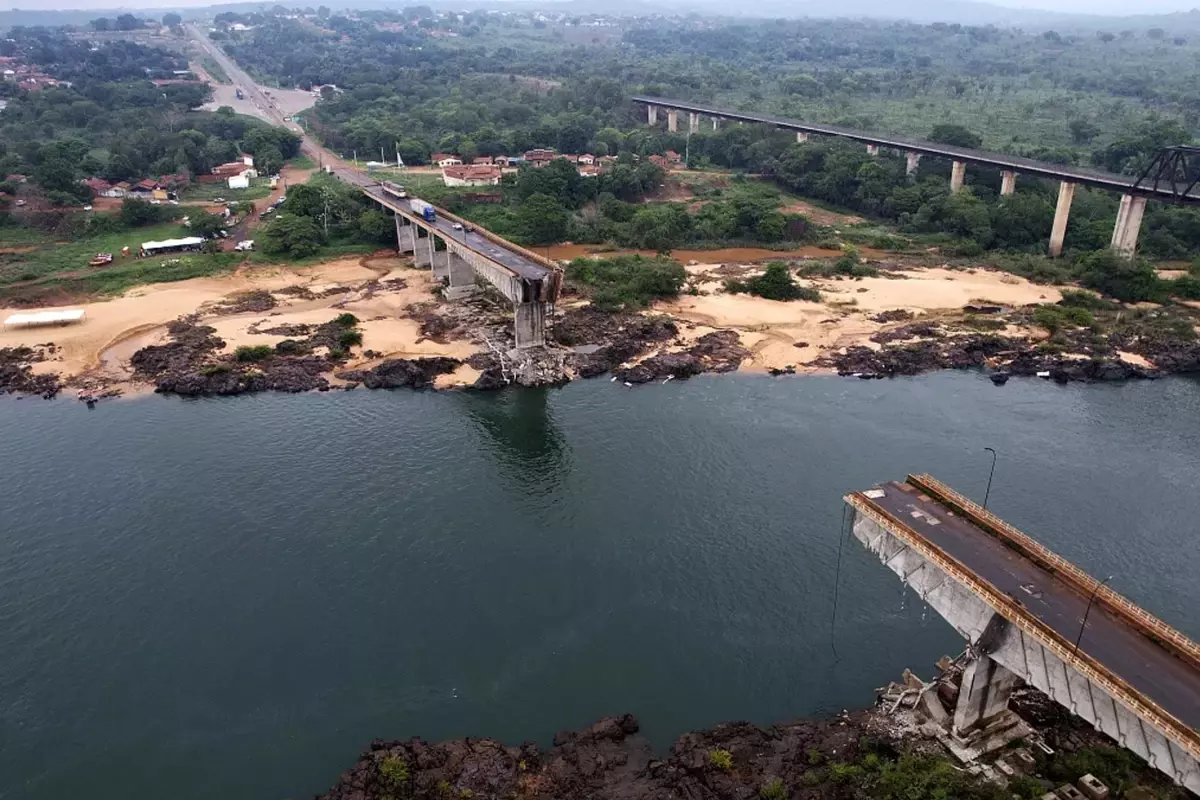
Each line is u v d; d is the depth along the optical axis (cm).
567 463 9138
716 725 5766
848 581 7206
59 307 13838
